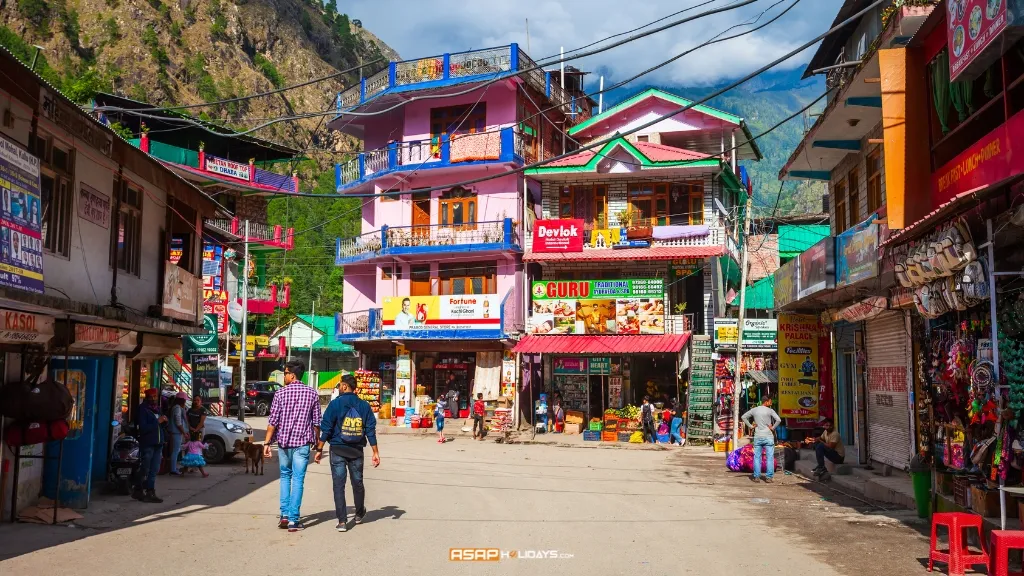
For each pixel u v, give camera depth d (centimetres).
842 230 2003
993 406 969
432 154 3306
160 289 1495
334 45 17838
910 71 1212
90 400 1138
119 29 12225
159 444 1271
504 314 3116
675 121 3434
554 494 1366
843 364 2039
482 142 3228
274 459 2005
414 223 3447
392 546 884
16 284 848
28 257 877
